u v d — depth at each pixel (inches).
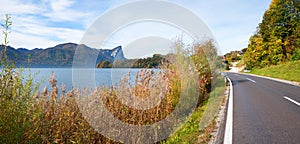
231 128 223.5
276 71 1120.2
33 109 132.8
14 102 116.0
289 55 1402.6
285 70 1058.7
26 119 123.8
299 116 267.0
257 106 335.0
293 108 314.7
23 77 123.0
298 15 1416.1
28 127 123.0
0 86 112.8
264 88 569.9
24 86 122.9
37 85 130.3
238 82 783.7
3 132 111.2
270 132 208.2
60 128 147.3
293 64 1115.3
